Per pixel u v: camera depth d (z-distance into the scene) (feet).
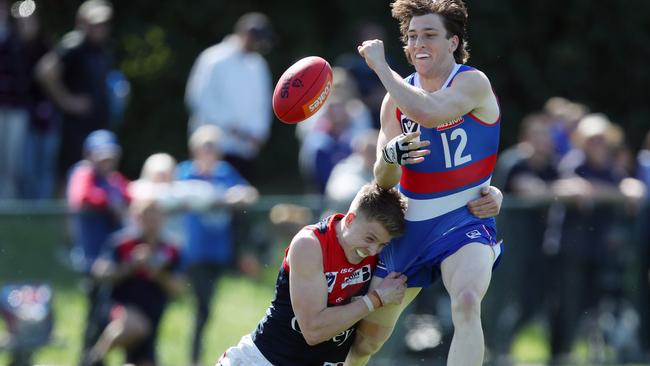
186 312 87.76
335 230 58.80
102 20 115.14
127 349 86.12
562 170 103.04
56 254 86.69
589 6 186.09
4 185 110.11
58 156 114.52
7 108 109.70
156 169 94.02
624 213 96.63
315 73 56.70
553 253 94.99
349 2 182.70
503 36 184.96
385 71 54.75
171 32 180.55
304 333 58.49
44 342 86.17
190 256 87.71
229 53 115.03
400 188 59.88
